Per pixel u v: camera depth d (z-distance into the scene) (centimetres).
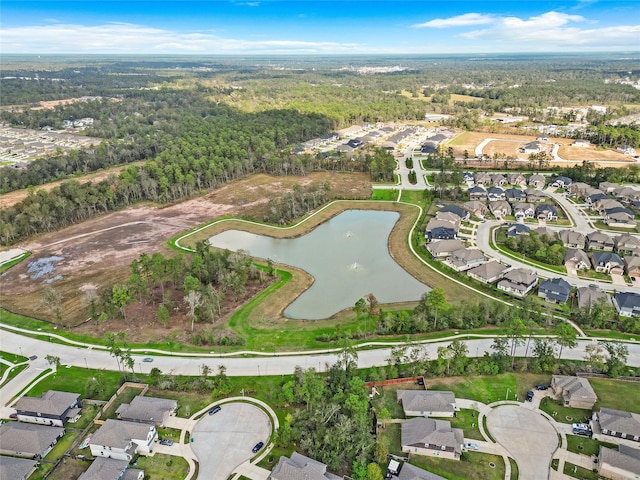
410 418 7550
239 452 6950
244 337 9888
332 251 14225
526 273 11669
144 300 11481
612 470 6338
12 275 12938
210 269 12131
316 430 7088
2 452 7056
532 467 6588
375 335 9838
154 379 8419
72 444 7212
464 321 10125
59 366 9038
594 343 9419
